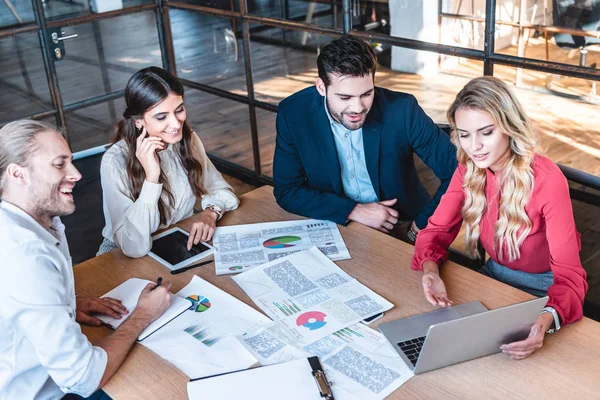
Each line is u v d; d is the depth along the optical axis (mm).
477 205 1896
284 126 2344
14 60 3947
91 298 1772
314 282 1827
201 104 4191
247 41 3666
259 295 1782
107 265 1989
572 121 2461
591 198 2516
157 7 4121
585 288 1701
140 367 1542
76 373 1479
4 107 4051
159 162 2236
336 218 2189
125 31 4195
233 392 1431
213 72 3988
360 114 2070
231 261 1960
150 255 2025
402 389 1428
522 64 2525
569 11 2309
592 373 1443
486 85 1691
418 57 2836
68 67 4125
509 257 1923
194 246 2061
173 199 2264
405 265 1901
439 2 2672
